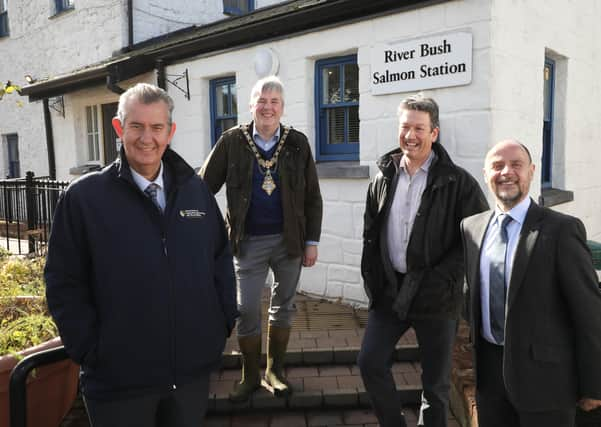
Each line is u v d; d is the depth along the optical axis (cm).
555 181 555
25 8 1002
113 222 189
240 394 337
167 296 195
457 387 326
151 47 707
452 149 416
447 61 411
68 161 930
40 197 764
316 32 496
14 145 1114
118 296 188
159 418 211
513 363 196
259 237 314
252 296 320
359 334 418
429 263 260
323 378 369
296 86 518
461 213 259
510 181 204
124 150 198
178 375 199
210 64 600
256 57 542
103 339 188
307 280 527
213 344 211
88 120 904
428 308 258
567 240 190
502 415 216
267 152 312
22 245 796
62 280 188
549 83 541
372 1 434
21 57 1033
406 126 259
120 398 192
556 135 551
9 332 292
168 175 210
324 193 504
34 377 276
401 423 275
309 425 333
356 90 495
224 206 596
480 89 398
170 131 205
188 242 203
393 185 275
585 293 187
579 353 188
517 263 196
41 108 1000
